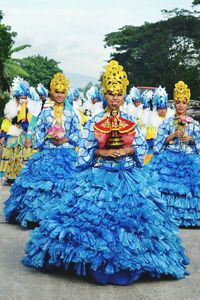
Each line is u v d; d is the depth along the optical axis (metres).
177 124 8.74
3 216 8.70
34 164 8.06
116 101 5.72
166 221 5.83
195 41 56.81
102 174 5.73
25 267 6.03
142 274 5.68
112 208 5.57
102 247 5.33
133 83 68.50
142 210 5.59
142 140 5.80
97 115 5.79
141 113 12.35
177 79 58.00
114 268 5.37
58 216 5.69
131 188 5.68
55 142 8.03
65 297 5.21
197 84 53.78
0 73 32.91
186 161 8.72
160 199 5.89
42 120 8.03
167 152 8.83
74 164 7.93
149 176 5.96
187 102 8.75
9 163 11.52
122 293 5.32
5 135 11.28
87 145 5.75
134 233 5.51
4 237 7.38
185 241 7.49
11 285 5.50
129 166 5.82
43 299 5.16
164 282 5.64
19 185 8.05
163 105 11.69
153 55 65.38
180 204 8.43
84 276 5.71
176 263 5.79
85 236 5.39
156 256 5.56
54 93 7.95
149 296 5.26
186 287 5.52
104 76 5.78
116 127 5.68
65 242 5.48
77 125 8.04
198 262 6.41
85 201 5.64
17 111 11.18
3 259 6.35
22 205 7.96
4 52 31.42
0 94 33.44
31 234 5.87
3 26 31.00
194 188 8.49
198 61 60.59
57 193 7.73
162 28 64.75
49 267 5.84
